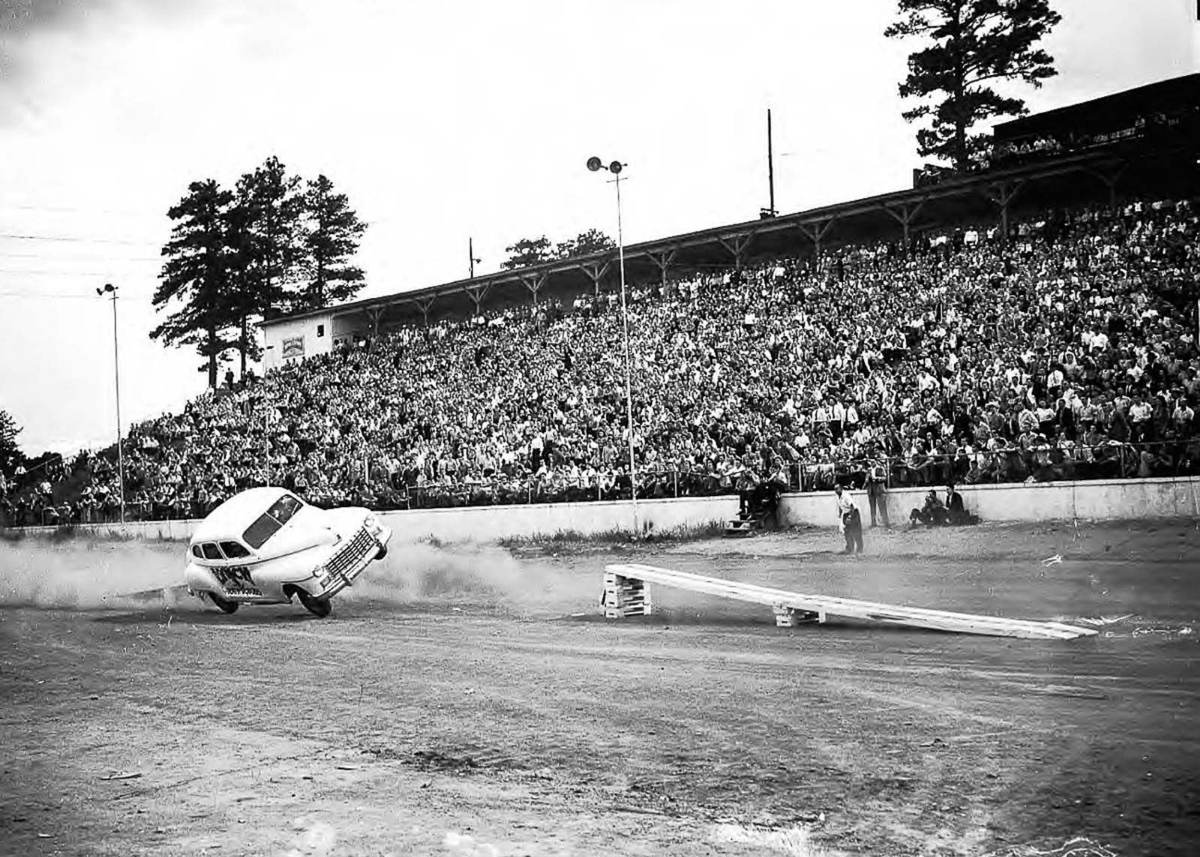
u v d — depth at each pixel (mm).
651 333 45125
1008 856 6176
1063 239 36062
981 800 7043
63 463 66625
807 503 30703
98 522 55625
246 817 7555
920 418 29625
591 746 8844
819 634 14359
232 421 61312
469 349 54562
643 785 7738
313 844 6883
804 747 8438
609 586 17625
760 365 38250
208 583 21156
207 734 10258
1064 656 11523
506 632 16328
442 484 42156
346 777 8414
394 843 6816
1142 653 11438
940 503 27219
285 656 14938
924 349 33344
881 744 8383
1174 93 42781
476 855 6535
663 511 34344
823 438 32062
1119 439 24891
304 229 92875
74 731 10789
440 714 10406
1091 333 29172
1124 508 24219
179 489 55344
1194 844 6141
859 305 38656
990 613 15961
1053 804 6887
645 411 39031
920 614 14109
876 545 26172
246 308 89312
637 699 10484
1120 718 8664
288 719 10672
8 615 24078
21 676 14539
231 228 89750
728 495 33000
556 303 54938
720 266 52781
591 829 6883
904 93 52906
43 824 7699
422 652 14523
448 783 8078
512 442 42688
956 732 8594
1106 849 6168
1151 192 39094
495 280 58969
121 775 8938
